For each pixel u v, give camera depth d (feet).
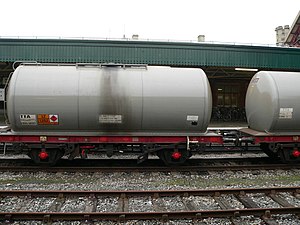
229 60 62.80
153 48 60.44
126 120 27.66
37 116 27.22
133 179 27.63
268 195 23.16
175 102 27.81
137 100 27.35
